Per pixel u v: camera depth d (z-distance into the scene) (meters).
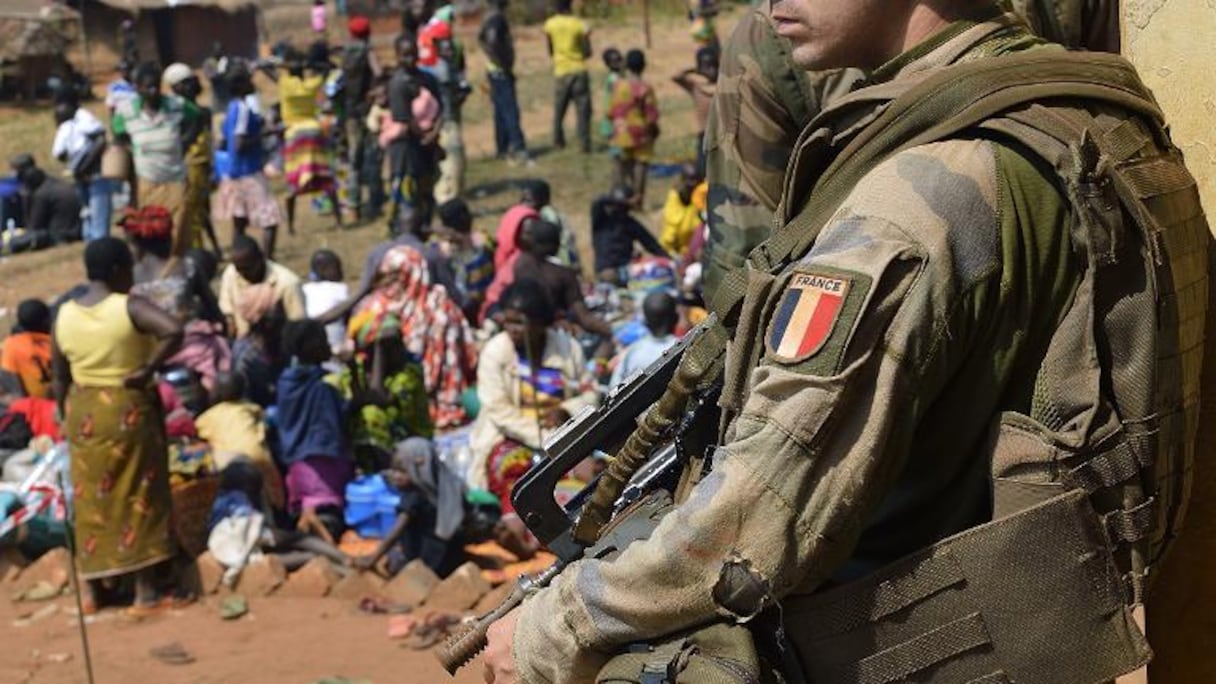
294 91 14.74
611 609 1.86
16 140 20.97
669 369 2.21
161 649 6.16
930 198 1.76
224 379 7.43
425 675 5.74
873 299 1.72
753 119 3.20
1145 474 1.85
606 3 27.94
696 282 10.20
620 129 15.09
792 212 1.98
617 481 2.11
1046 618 1.79
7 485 7.21
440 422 9.30
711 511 1.77
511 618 2.01
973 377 1.80
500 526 7.23
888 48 1.98
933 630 1.82
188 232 13.46
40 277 13.84
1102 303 1.81
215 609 6.68
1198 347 1.99
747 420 1.77
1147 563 1.90
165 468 6.70
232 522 6.91
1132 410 1.83
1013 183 1.78
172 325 6.56
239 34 26.06
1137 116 1.92
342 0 26.34
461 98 15.20
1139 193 1.84
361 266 13.63
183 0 24.81
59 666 6.10
